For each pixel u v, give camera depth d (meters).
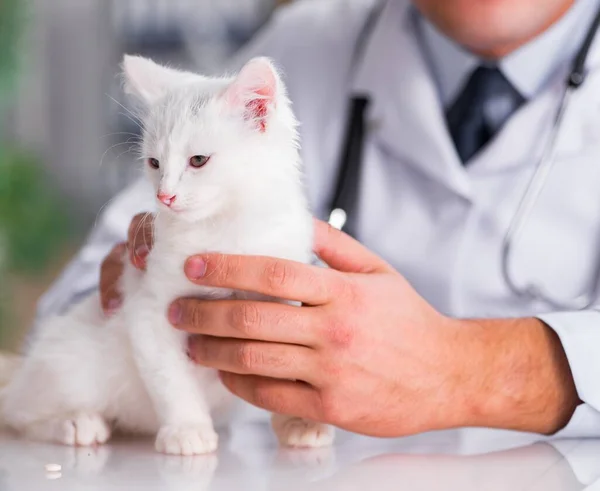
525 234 1.81
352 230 1.92
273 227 1.21
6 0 4.46
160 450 1.20
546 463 1.12
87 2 5.19
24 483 1.00
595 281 1.80
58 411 1.31
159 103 1.30
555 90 1.84
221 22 4.52
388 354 1.19
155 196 1.22
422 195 1.92
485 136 1.91
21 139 5.37
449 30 1.76
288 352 1.16
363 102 2.00
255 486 0.99
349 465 1.11
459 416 1.27
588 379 1.28
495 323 1.34
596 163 1.80
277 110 1.23
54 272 4.79
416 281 1.89
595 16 1.84
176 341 1.22
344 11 2.22
